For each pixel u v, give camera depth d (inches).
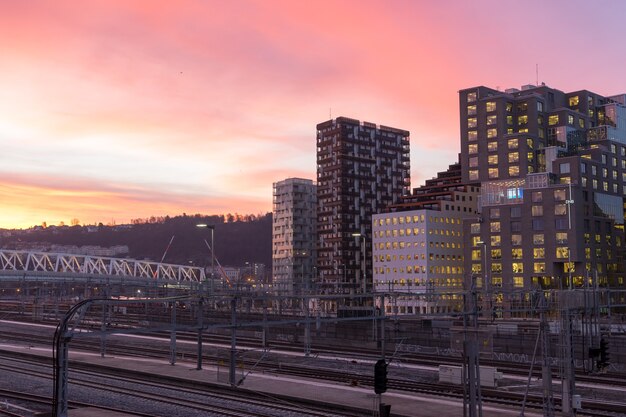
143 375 1768.0
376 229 7007.9
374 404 1266.0
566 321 1145.4
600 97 7372.1
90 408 1279.5
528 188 5910.4
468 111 6879.9
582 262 5644.7
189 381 1640.0
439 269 6653.5
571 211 5664.4
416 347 2401.6
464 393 961.5
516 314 3481.8
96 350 2460.6
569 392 1103.6
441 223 6742.1
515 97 6904.5
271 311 3961.6
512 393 1473.9
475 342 953.5
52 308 4119.1
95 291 4640.8
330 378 1729.8
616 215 6220.5
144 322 3376.0
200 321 1440.7
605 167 6338.6
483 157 6712.6
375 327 2507.4
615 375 1796.3
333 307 4948.3
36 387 1594.5
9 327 3420.3
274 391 1471.5
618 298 5575.8
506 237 5969.5
